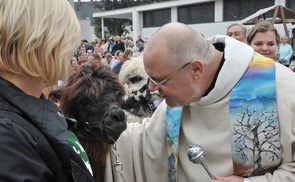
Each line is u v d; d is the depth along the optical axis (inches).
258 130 59.5
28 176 28.7
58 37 33.4
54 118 34.2
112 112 57.8
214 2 751.7
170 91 57.5
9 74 33.2
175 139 66.9
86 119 59.4
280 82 60.0
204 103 61.9
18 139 29.2
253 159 59.9
